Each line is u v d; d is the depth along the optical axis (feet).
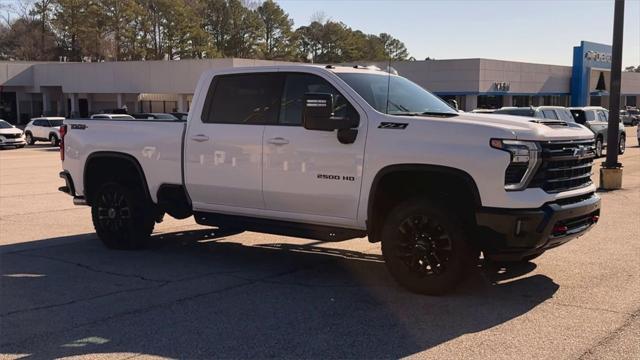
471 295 20.13
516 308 18.80
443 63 170.40
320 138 21.16
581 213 19.70
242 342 16.28
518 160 18.16
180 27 296.10
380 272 23.32
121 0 282.97
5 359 15.35
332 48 380.99
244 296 20.39
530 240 18.30
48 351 15.85
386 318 18.02
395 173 20.04
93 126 27.66
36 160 84.23
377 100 21.27
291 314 18.48
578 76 196.03
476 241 19.19
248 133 22.90
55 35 313.73
